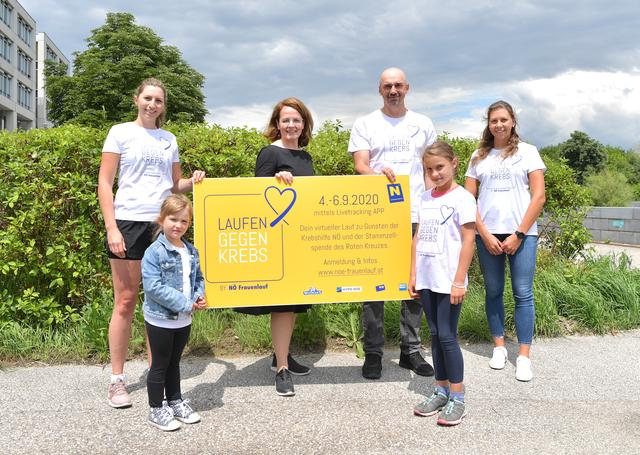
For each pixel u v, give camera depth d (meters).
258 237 4.12
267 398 3.88
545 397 3.90
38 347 4.78
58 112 41.47
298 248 4.16
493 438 3.23
